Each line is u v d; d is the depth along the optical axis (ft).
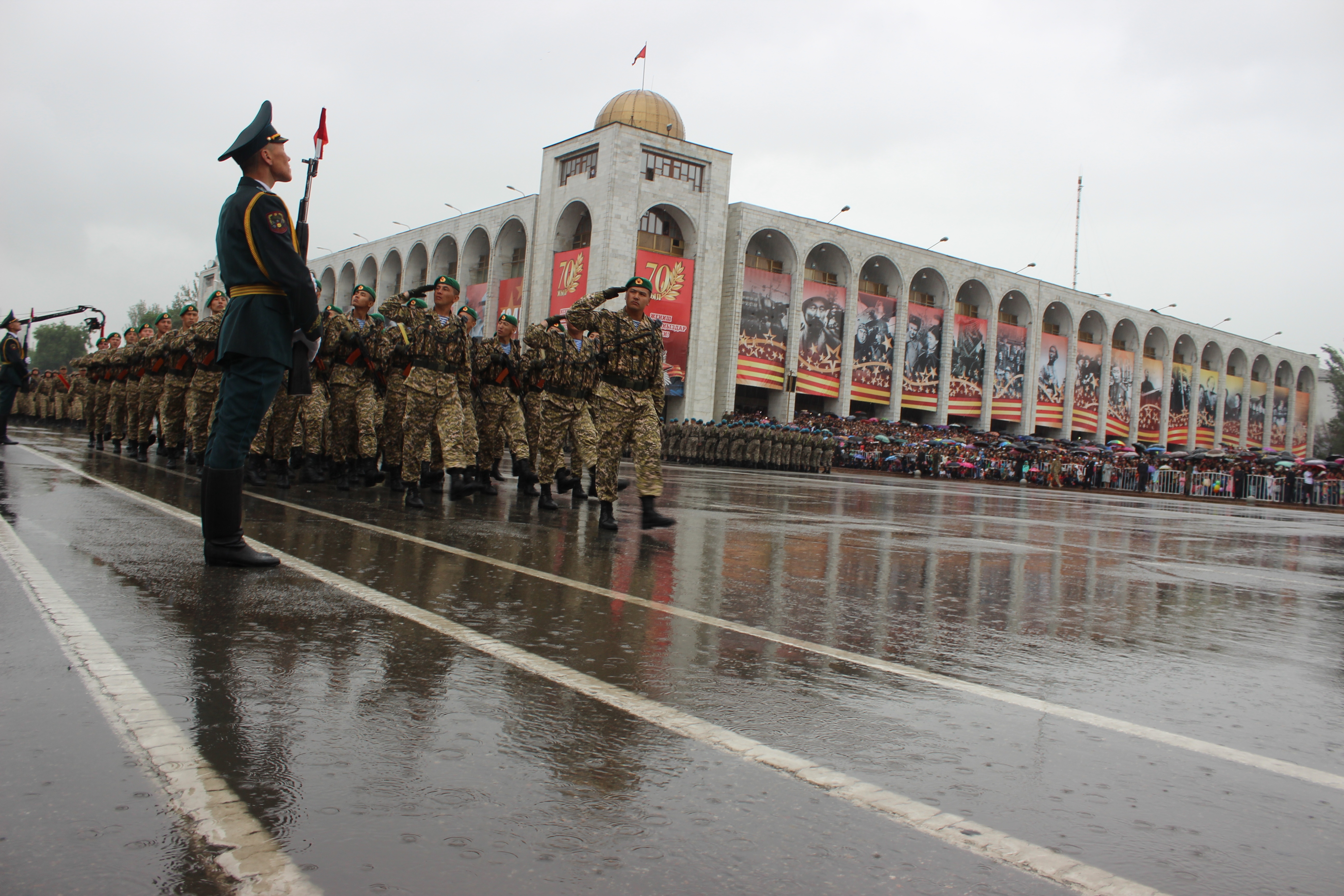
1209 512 74.49
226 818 6.71
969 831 7.19
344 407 34.78
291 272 16.38
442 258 193.88
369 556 18.66
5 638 10.97
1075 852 6.94
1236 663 14.08
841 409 172.55
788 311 165.78
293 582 15.39
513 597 15.33
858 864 6.51
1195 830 7.51
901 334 178.70
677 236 160.04
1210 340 240.32
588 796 7.42
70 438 68.44
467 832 6.69
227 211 16.63
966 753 9.04
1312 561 32.55
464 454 32.65
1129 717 10.72
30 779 7.18
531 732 8.86
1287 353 265.34
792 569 21.09
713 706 9.98
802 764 8.43
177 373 39.93
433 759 8.04
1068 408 206.49
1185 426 237.45
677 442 119.24
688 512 34.76
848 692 10.93
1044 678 12.30
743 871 6.31
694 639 13.16
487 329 173.99
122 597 13.46
